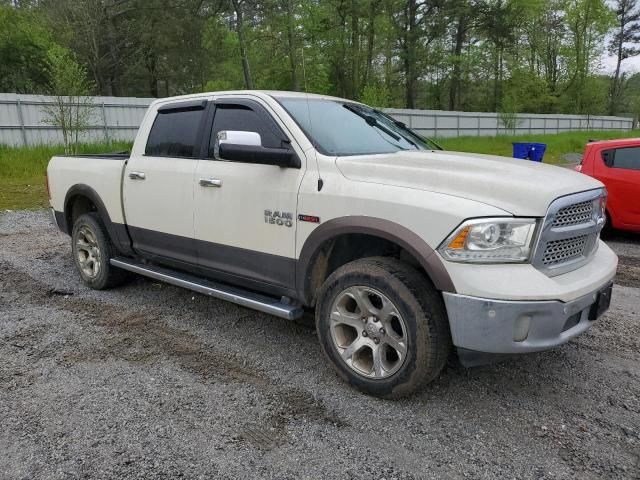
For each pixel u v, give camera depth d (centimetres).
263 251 391
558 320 302
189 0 3750
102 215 530
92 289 568
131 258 536
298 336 445
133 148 503
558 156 2675
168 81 4691
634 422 321
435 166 350
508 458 285
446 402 340
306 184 362
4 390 351
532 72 5612
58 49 1989
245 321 479
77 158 573
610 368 391
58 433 303
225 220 412
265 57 3862
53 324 468
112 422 315
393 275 322
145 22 3878
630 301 545
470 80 5331
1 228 919
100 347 420
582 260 347
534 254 305
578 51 5681
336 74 4322
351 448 292
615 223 830
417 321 313
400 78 4803
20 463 278
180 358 402
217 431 306
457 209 303
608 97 7088
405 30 4634
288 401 339
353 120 434
